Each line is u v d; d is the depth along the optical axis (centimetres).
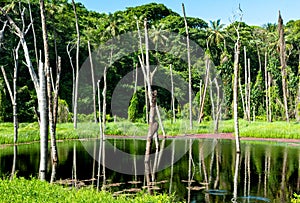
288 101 5075
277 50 5106
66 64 5253
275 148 2414
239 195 1193
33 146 2500
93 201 864
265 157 2009
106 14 6606
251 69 6253
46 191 955
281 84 5472
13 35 4516
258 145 2597
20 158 1934
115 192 1225
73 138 3141
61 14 5212
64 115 4084
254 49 6241
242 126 3784
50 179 1427
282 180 1420
